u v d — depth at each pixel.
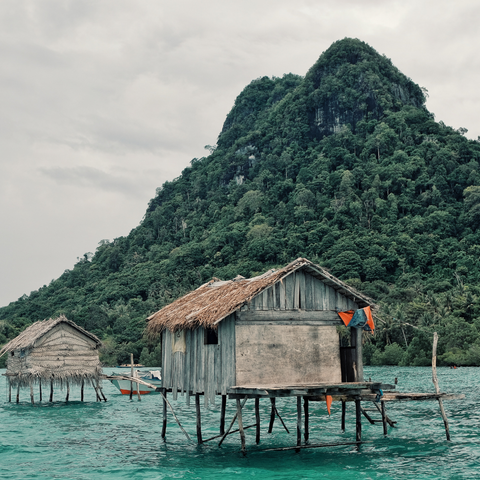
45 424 33.44
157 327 25.62
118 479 19.73
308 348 22.33
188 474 20.19
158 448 25.19
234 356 21.25
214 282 29.27
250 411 38.12
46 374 40.88
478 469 20.48
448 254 159.12
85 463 22.38
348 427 29.92
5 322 141.50
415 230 176.88
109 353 119.62
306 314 22.50
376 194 194.25
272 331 21.89
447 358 91.69
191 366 24.05
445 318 100.75
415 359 93.50
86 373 42.47
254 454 23.36
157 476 20.02
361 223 183.88
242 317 21.53
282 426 30.59
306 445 22.12
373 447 24.44
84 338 43.06
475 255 156.75
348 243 164.75
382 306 104.81
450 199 195.25
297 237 182.38
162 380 26.97
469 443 25.17
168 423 33.41
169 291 165.50
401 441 25.80
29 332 44.09
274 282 21.84
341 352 23.73
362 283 138.12
